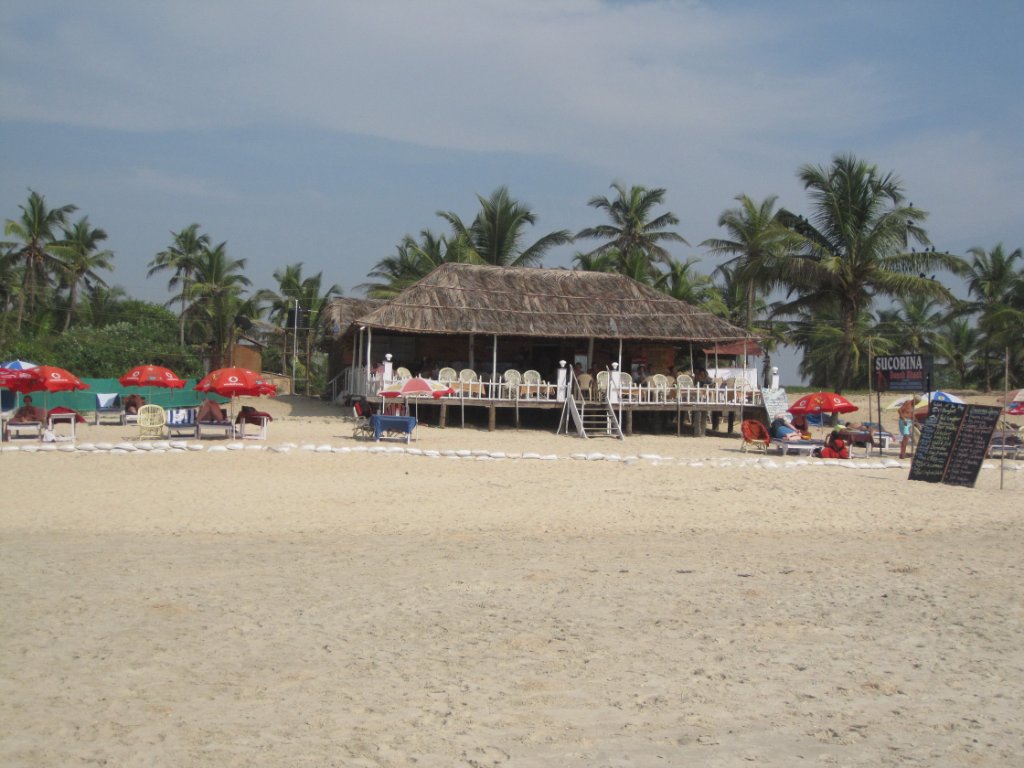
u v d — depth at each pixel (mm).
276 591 9102
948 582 9758
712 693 6227
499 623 7984
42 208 51375
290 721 5625
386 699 6047
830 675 6633
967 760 5121
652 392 30156
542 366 35094
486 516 14227
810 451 24219
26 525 12938
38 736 5328
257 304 54750
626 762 5059
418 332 29125
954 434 19094
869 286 38781
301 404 37312
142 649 7109
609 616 8242
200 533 12602
